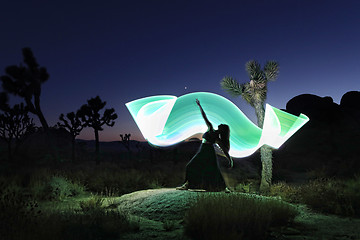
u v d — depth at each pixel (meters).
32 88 16.25
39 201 8.40
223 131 8.31
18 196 7.35
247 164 18.59
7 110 24.66
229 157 8.27
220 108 9.01
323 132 26.66
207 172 8.06
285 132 8.15
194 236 5.11
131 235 5.24
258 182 12.49
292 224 6.18
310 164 20.09
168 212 6.75
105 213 6.33
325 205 7.81
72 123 26.92
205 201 6.14
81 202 7.90
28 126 28.03
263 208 5.91
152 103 8.42
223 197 6.41
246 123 9.21
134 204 7.56
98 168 16.98
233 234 4.54
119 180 11.81
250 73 11.06
